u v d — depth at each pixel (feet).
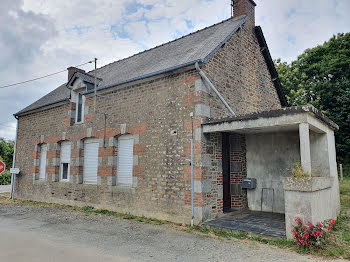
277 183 26.86
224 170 27.91
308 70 72.90
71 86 38.01
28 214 30.45
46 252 16.58
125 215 27.86
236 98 29.32
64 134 38.24
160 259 15.40
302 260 15.06
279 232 19.20
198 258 15.55
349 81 65.26
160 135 26.45
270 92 37.29
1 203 39.86
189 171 23.76
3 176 83.30
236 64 30.17
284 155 26.81
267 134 28.04
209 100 24.84
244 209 28.02
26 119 46.55
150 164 26.89
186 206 23.65
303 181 17.20
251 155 28.78
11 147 103.40
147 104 28.09
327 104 69.10
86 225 24.29
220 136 25.95
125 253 16.42
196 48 28.91
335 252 15.75
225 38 27.96
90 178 34.12
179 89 25.52
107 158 31.35
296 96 74.64
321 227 16.93
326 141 24.26
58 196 37.58
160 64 29.73
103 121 32.63
